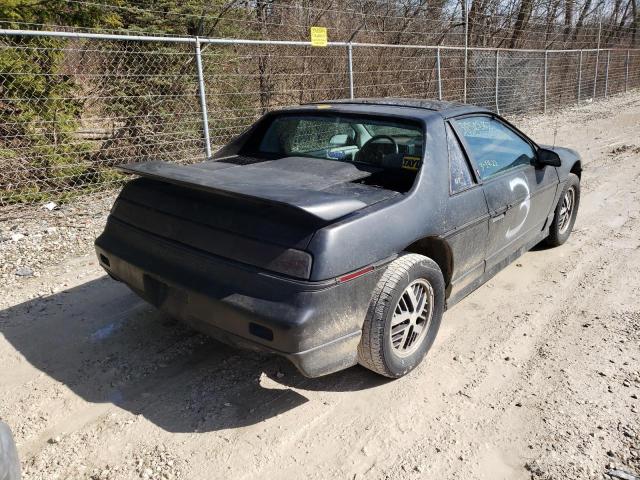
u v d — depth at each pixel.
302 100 10.48
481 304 4.32
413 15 15.28
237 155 4.42
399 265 3.01
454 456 2.67
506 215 4.08
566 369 3.38
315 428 2.87
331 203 2.70
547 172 4.80
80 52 7.46
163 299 3.12
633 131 13.57
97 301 4.29
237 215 2.90
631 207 6.93
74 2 7.48
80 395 3.13
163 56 8.34
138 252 3.28
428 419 2.94
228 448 2.72
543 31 21.47
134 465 2.61
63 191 7.10
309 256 2.63
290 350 2.59
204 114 7.55
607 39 27.23
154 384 3.24
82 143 7.30
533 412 2.98
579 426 2.86
